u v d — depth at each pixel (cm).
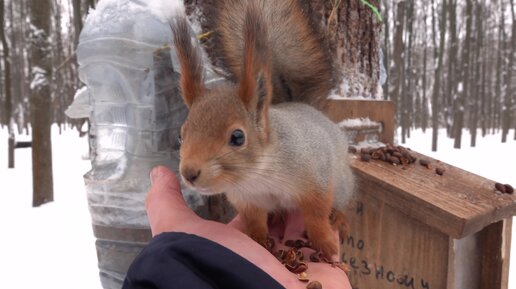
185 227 26
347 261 41
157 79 33
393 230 38
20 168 156
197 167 24
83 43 34
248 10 29
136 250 35
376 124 47
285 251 30
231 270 22
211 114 25
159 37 33
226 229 25
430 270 36
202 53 36
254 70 27
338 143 37
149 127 33
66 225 87
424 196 34
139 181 34
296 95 42
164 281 21
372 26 49
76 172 144
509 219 38
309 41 40
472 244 39
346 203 38
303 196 31
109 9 34
